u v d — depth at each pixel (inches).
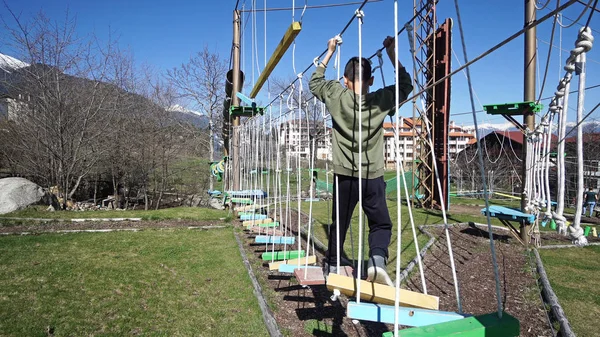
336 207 97.7
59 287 173.3
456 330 63.1
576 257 262.7
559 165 87.4
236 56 418.0
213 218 373.4
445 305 163.9
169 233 300.7
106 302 158.7
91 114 491.5
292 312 152.7
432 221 401.1
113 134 537.3
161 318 145.3
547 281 198.7
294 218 388.8
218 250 248.4
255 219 291.4
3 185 408.5
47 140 452.1
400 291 82.6
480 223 394.9
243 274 198.4
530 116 292.8
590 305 170.4
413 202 543.8
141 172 599.2
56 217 348.2
